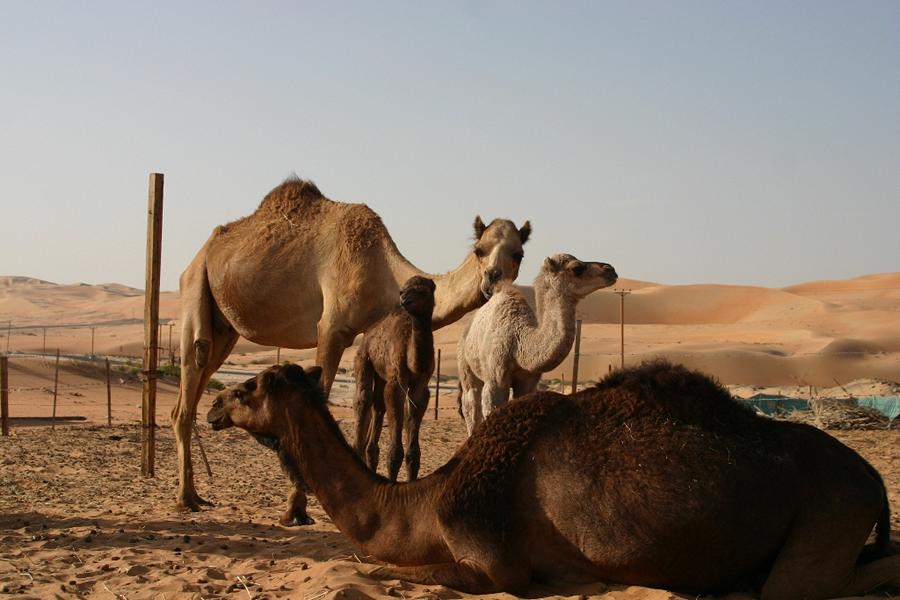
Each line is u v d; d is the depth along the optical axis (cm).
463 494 629
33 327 15325
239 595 654
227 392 720
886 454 1642
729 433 602
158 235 1295
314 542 833
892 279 18225
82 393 3788
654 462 593
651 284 18388
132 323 16312
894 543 670
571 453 616
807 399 2659
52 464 1525
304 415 692
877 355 7200
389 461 873
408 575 651
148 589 677
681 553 588
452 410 3409
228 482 1344
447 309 1012
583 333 10244
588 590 612
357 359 951
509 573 617
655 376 634
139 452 1767
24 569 744
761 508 580
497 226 988
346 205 1068
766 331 9812
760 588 615
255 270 1062
